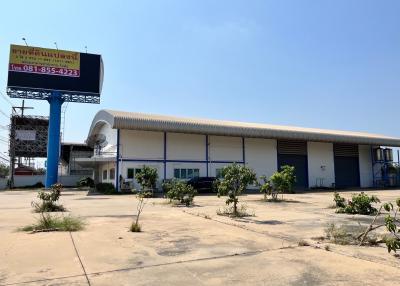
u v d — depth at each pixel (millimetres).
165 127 35156
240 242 8359
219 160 40094
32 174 56844
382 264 6320
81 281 5391
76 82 42562
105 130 42156
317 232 9820
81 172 65188
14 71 40688
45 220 10688
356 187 49500
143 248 7699
